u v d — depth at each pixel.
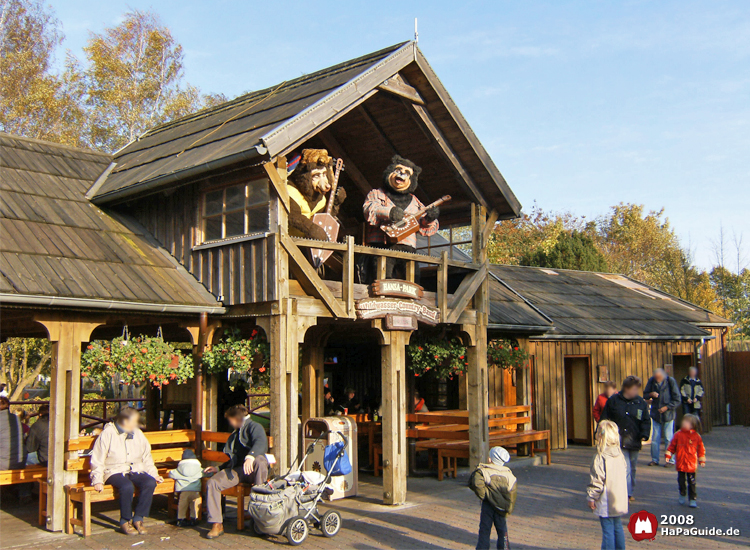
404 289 10.31
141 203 11.28
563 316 17.89
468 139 11.04
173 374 9.32
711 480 11.96
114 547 7.55
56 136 24.84
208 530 8.30
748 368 22.50
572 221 47.06
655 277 40.59
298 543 7.62
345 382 16.72
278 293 8.86
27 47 25.38
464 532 8.27
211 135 10.90
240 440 8.38
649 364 19.36
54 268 8.73
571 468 13.57
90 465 8.40
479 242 11.88
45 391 22.17
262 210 9.27
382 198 10.86
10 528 8.38
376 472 12.48
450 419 12.43
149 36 28.97
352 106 9.54
